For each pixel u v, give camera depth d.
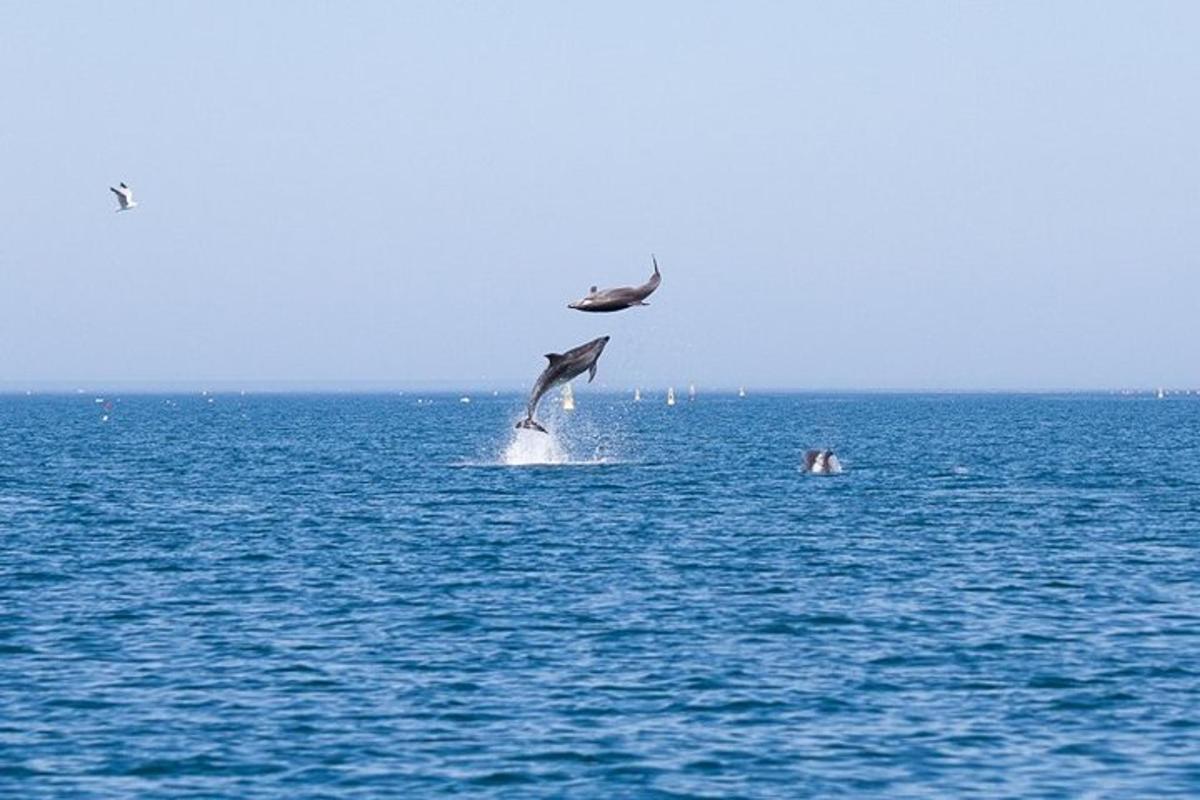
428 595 118.00
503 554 143.62
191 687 85.50
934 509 191.00
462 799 65.62
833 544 151.88
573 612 109.81
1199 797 65.94
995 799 65.75
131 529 167.12
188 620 106.94
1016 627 103.56
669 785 67.56
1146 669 89.94
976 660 92.62
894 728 76.75
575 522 172.88
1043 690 84.69
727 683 86.38
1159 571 131.38
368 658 93.50
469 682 86.75
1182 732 75.94
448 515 181.88
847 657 93.56
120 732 76.06
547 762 70.94
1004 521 175.38
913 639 99.31
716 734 75.62
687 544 151.50
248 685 86.06
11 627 103.94
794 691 84.38
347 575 129.25
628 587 122.06
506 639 99.50
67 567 134.62
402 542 153.75
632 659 92.94
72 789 67.12
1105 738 74.94
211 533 163.00
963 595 117.62
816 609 111.00
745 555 142.88
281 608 112.00
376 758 71.62
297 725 77.38
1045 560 139.12
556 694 83.81
